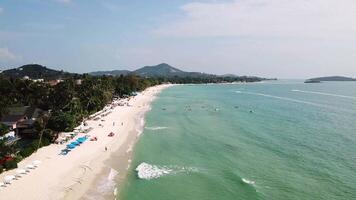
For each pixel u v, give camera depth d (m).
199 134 90.88
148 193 50.09
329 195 47.97
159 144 79.50
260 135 88.81
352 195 47.81
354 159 65.25
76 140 78.25
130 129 97.31
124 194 49.72
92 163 63.25
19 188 49.50
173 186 52.69
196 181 54.59
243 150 73.25
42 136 74.44
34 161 59.72
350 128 98.62
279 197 47.47
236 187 51.62
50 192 49.00
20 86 135.50
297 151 71.88
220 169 60.44
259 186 51.75
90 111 123.62
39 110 97.81
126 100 179.38
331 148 74.06
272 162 64.06
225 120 115.62
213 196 48.47
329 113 133.25
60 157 65.38
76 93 130.12
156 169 60.84
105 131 92.50
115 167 61.75
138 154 70.56
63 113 88.62
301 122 110.12
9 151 59.16
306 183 52.69
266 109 148.00
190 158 67.62
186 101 186.12
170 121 113.50
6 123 80.44
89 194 49.47
